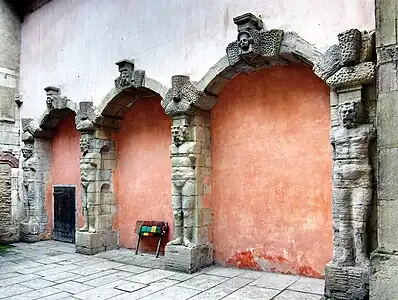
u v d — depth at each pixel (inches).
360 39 208.4
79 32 394.9
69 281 266.7
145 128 364.8
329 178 250.1
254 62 267.6
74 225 423.2
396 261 149.1
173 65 307.9
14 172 462.9
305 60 242.2
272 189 274.8
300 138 264.2
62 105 400.2
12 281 269.3
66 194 435.2
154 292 235.9
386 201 155.6
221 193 299.9
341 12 227.3
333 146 220.2
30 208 443.5
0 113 455.2
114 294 234.5
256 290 233.3
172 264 286.8
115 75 354.3
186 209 286.8
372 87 210.7
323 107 255.1
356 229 207.9
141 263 313.7
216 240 300.0
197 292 233.0
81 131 372.5
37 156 446.9
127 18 347.9
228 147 298.7
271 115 278.4
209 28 288.0
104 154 374.3
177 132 291.7
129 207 372.2
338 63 215.9
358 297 202.1
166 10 317.1
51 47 429.4
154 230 336.8
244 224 286.7
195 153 290.7
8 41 467.5
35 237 438.6
